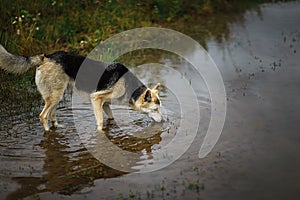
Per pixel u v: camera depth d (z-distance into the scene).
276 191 4.08
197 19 13.30
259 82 7.55
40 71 5.82
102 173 4.68
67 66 5.88
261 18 13.38
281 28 11.90
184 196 4.09
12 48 8.49
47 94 5.87
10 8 10.05
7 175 4.63
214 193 4.11
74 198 4.16
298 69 8.17
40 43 9.13
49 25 10.05
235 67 8.60
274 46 10.05
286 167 4.54
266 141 5.20
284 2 16.03
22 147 5.38
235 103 6.63
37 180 4.53
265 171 4.48
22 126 6.09
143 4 12.73
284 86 7.24
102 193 4.24
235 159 4.80
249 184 4.24
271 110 6.21
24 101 7.07
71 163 4.94
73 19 10.73
